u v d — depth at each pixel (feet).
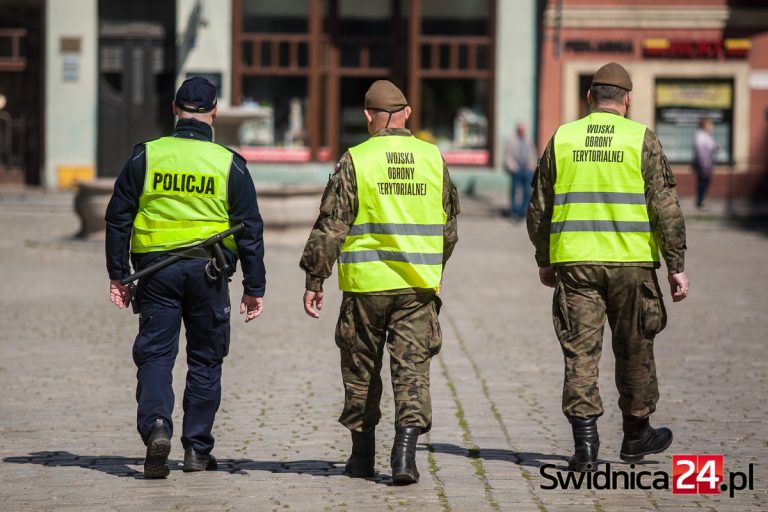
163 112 319.68
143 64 318.45
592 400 65.87
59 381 96.99
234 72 316.60
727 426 81.66
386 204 64.69
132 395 91.76
